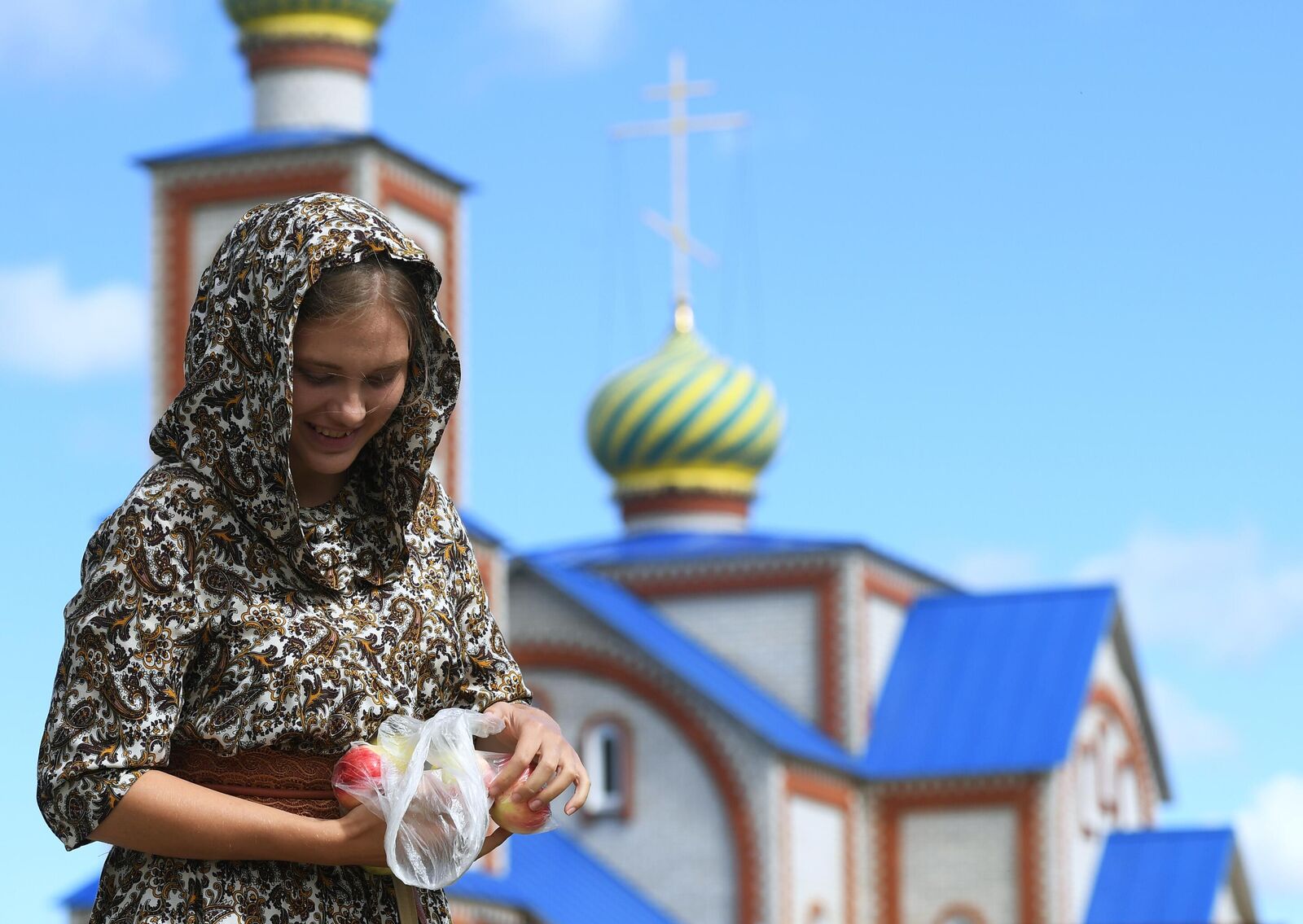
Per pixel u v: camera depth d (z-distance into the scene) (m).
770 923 32.06
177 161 27.34
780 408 38.38
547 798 3.62
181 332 27.19
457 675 3.78
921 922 34.69
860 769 34.91
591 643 33.91
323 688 3.51
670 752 33.19
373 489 3.68
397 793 3.42
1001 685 36.22
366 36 28.39
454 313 27.88
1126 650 38.69
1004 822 34.69
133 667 3.42
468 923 27.42
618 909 31.28
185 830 3.38
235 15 28.23
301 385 3.50
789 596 35.81
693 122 39.81
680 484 37.69
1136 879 36.34
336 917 3.54
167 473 3.50
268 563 3.53
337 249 3.42
